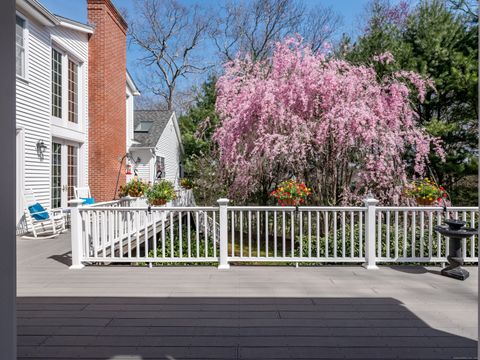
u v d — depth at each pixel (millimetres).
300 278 4109
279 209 4547
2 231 1508
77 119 9641
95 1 9945
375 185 7168
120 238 4652
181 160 19094
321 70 7133
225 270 4465
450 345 2514
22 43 7172
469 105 10344
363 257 4676
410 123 7285
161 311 3139
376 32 10930
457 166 9805
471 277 4148
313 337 2639
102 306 3262
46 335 2689
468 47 10211
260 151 7207
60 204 8820
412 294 3562
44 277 4180
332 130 6824
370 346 2504
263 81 7270
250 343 2549
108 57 10242
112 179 10523
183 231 8836
